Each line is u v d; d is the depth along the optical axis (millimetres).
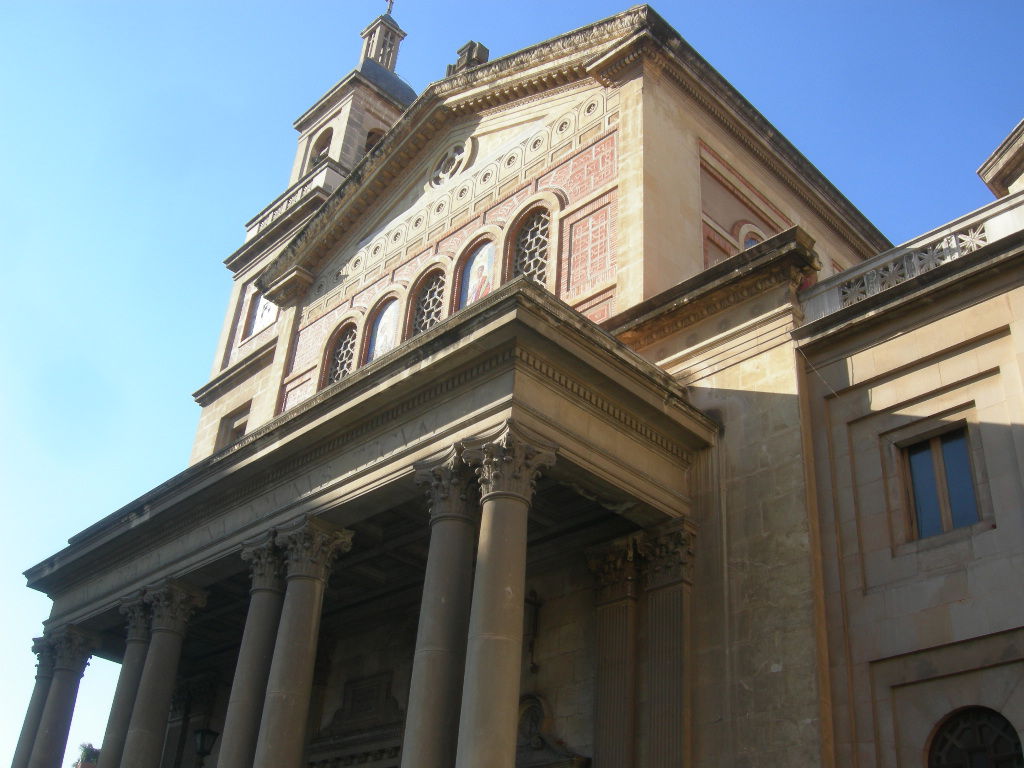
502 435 12281
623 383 13547
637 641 13961
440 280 22062
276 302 26828
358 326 23484
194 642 22156
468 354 12984
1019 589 11008
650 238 17531
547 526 15672
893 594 12055
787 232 14648
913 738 11328
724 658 12945
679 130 19719
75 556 19938
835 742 11719
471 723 10758
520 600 11633
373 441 14445
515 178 21359
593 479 13172
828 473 13320
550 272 19109
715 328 15422
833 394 13695
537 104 22016
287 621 14273
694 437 14422
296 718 13594
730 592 13336
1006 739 10703
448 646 11906
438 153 24234
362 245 25141
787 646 12398
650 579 14125
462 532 12641
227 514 16766
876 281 14000
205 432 28734
